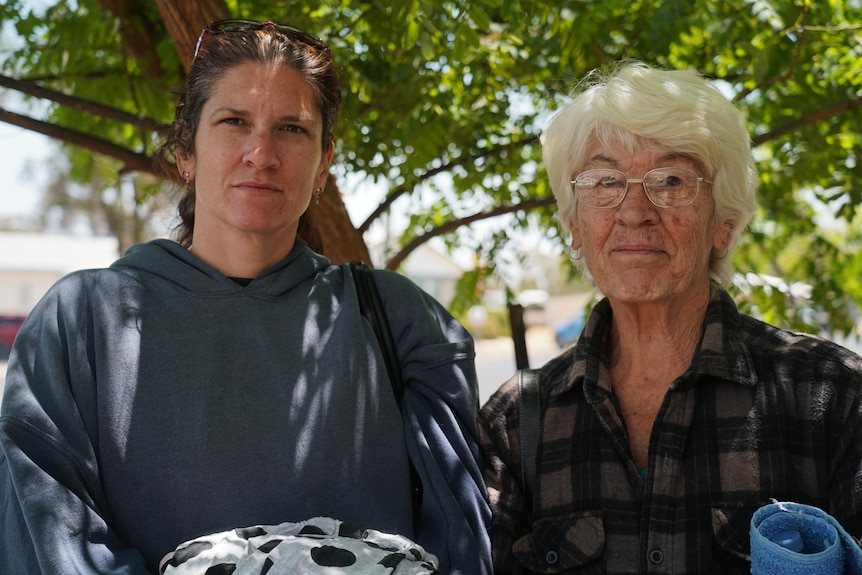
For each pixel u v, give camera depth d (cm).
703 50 395
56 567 187
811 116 379
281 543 186
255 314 224
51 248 3447
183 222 250
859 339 493
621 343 228
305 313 229
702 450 211
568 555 215
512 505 227
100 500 203
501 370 2284
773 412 208
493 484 231
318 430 216
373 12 356
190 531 205
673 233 213
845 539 179
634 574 208
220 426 211
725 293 227
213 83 223
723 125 215
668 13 337
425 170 426
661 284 213
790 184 450
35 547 188
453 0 330
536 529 222
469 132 405
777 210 491
